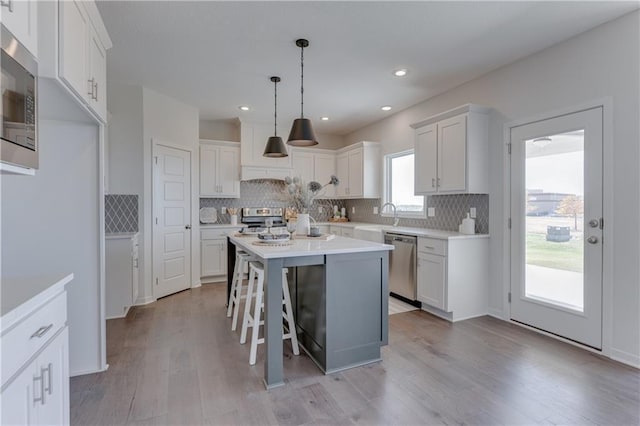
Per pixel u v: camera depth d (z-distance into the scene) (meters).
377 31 2.63
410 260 3.74
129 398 1.94
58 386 1.31
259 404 1.89
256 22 2.50
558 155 2.83
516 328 3.07
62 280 1.34
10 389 0.98
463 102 3.76
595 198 2.55
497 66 3.29
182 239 4.42
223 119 5.24
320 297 2.34
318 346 2.38
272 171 5.49
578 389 2.03
